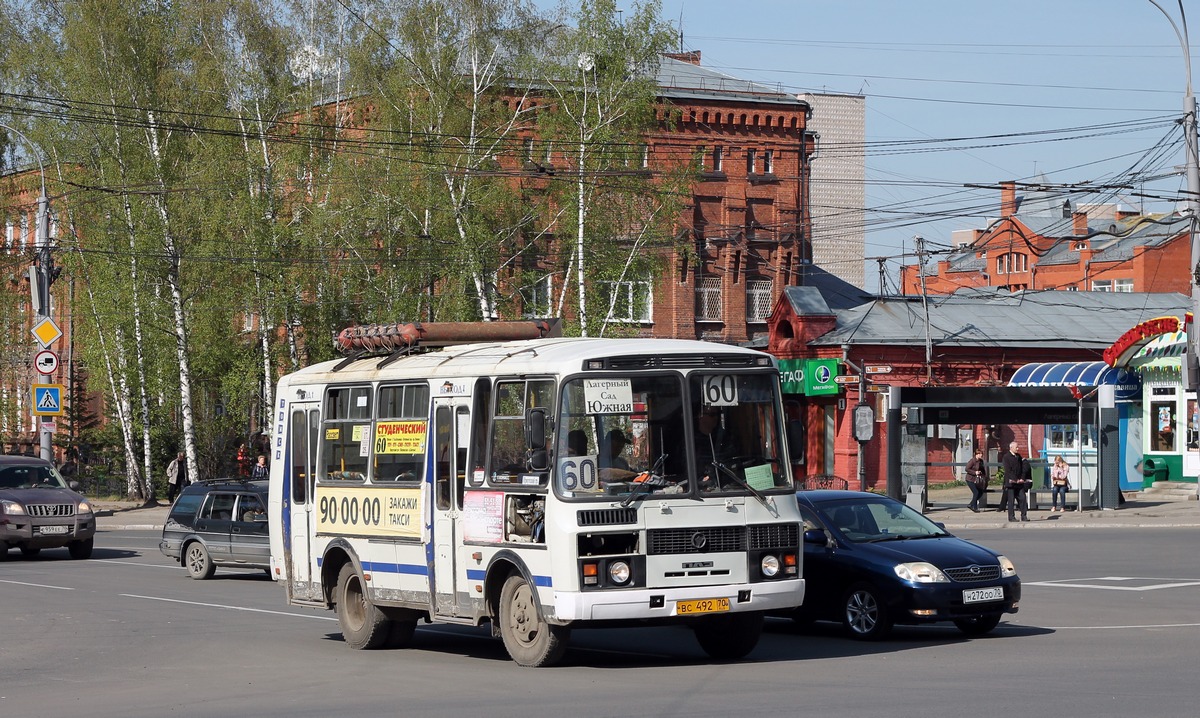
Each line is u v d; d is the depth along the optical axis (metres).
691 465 14.97
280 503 19.44
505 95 51.12
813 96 89.06
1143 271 91.50
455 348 17.38
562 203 49.88
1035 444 57.38
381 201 48.06
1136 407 49.62
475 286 49.28
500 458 15.55
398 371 17.42
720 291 66.94
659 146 64.62
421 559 16.64
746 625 15.87
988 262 104.38
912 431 45.28
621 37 49.88
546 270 52.19
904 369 56.34
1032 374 52.72
